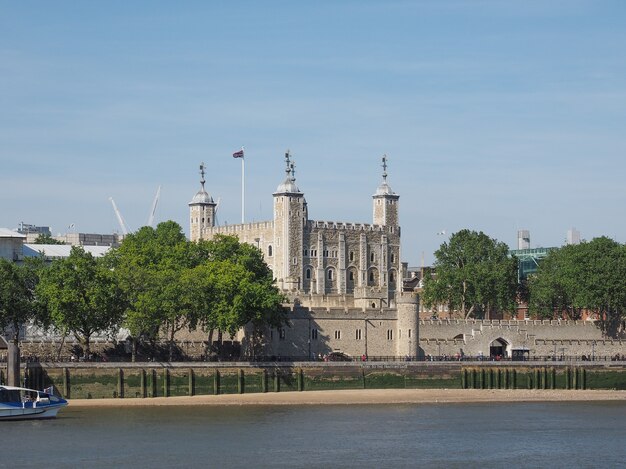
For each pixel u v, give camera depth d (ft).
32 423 572.92
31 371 645.51
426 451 507.30
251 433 545.44
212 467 467.52
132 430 551.18
